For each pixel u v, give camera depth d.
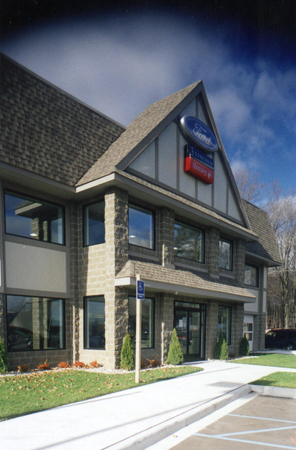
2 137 10.47
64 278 12.58
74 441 4.92
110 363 11.30
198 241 16.41
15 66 11.48
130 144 13.06
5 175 10.80
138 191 12.43
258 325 22.55
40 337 11.71
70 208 13.11
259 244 22.41
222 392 8.29
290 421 6.57
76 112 13.41
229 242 18.94
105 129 14.50
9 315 10.88
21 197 11.70
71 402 7.08
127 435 5.22
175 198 13.80
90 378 9.61
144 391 8.23
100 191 12.38
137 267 11.88
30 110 11.62
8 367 10.54
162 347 13.20
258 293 22.70
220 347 15.76
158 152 13.95
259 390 9.04
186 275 14.29
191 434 5.81
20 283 11.13
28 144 11.20
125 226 12.14
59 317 12.42
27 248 11.50
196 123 15.80
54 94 12.69
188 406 6.96
